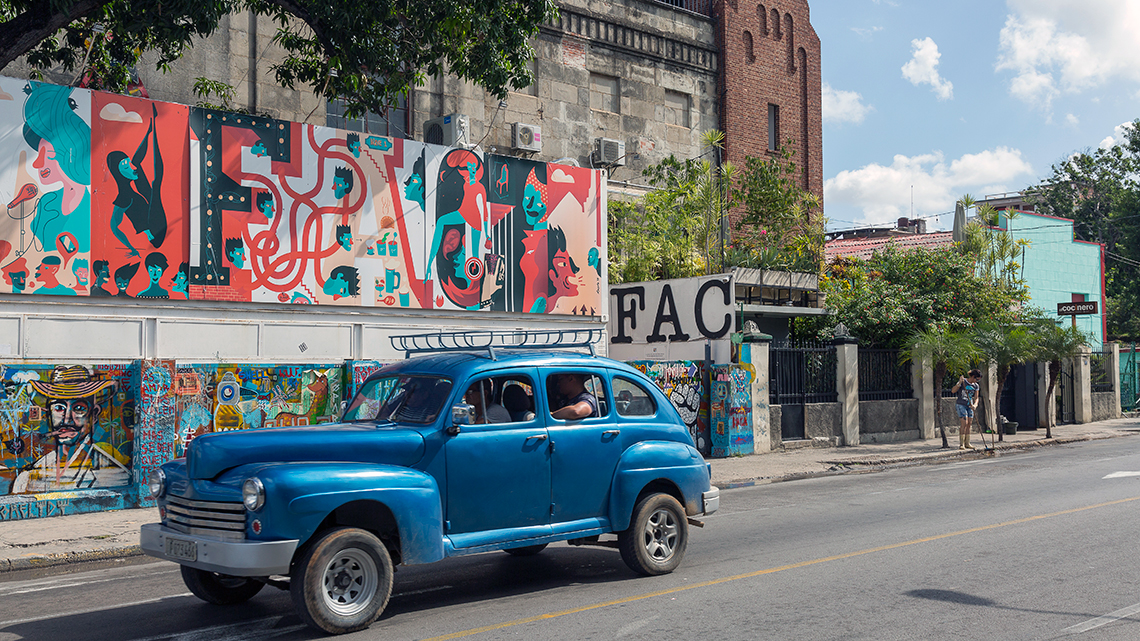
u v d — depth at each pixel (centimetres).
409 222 1683
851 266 2722
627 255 2298
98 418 1236
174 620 675
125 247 1410
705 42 2723
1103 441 2478
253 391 1363
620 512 776
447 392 706
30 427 1184
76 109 1378
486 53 1487
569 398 772
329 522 645
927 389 2438
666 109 2630
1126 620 643
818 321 2489
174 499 645
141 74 1744
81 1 1295
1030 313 2798
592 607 689
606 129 2484
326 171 1595
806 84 2939
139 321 1423
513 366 738
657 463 803
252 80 1891
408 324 1680
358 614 618
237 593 725
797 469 1716
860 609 675
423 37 1483
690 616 657
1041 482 1501
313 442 642
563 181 1889
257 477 591
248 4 1555
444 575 826
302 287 1565
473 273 1755
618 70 2516
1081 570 812
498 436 712
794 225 2564
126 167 1414
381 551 630
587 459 760
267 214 1534
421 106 2127
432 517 651
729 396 1914
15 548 981
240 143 1512
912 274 2592
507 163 1809
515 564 873
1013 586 750
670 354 2105
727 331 1998
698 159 2606
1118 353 3341
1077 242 3675
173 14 1312
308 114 1955
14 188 1327
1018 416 2788
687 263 2306
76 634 639
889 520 1120
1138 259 5294
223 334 1496
